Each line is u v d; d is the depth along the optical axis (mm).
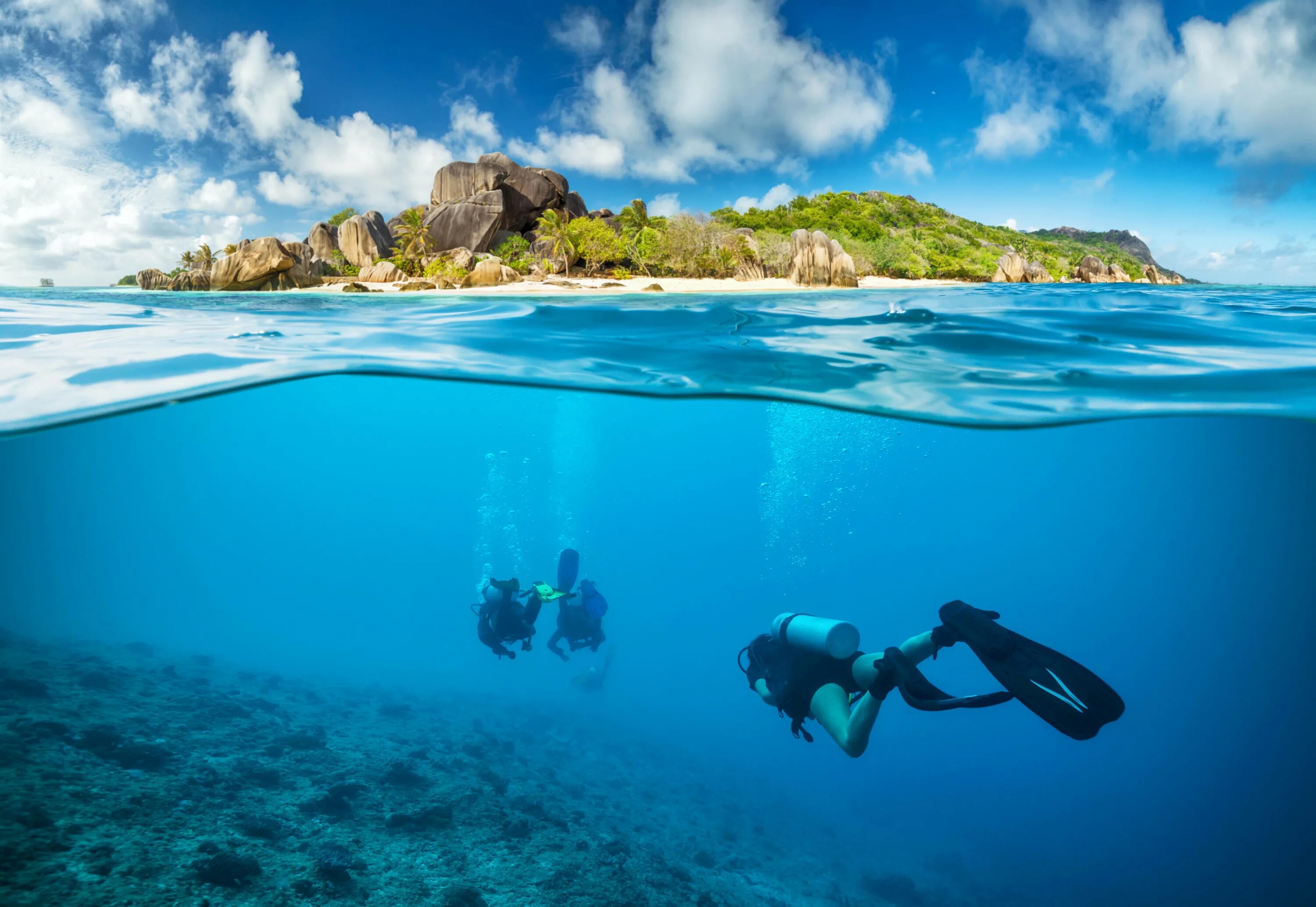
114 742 6113
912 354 5895
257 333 7586
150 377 4949
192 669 11586
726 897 6402
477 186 60938
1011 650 2359
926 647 2703
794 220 87312
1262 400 4953
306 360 5766
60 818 4465
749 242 49688
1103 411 4969
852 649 3143
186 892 3973
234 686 10844
